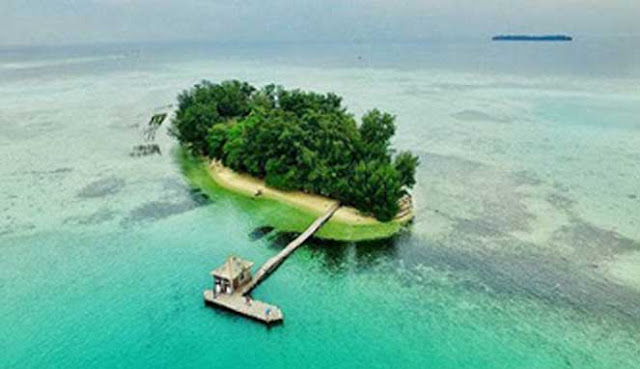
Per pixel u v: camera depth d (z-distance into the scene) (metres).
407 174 63.44
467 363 36.72
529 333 39.81
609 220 60.09
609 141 97.50
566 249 52.94
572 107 132.88
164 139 102.19
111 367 36.34
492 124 114.94
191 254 52.53
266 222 60.22
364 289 45.97
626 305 43.09
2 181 75.38
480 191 70.31
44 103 148.75
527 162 84.44
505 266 49.66
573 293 44.97
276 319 40.44
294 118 70.81
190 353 37.81
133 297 44.56
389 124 72.94
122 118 125.31
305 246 53.81
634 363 36.50
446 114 128.00
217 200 67.50
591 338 39.12
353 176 62.47
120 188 72.50
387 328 40.59
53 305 43.28
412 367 36.41
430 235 56.25
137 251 53.19
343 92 170.38
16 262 50.59
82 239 55.91
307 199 65.75
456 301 44.03
